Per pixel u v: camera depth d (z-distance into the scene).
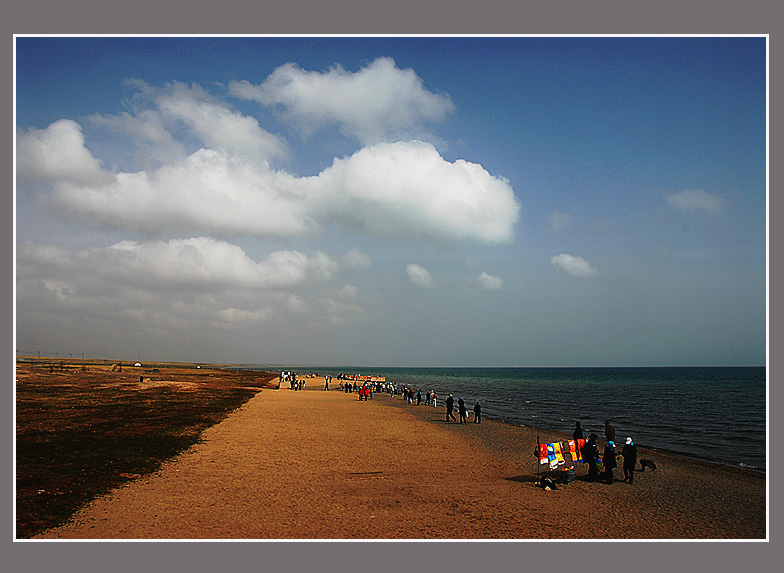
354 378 103.75
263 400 48.84
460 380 155.25
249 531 11.55
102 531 11.26
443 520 12.90
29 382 59.78
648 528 13.02
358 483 16.44
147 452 19.97
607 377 188.25
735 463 25.27
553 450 17.55
